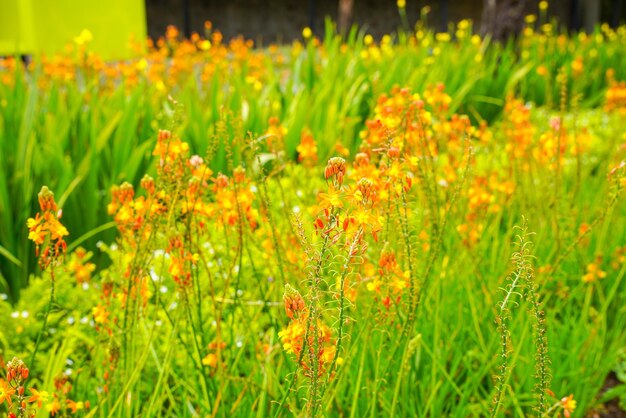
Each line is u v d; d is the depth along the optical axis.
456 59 8.05
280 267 2.33
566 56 9.15
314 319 1.60
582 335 3.15
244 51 8.24
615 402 3.23
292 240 2.66
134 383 2.30
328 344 1.89
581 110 7.23
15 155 4.22
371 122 2.53
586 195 4.10
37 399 1.72
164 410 2.72
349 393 2.50
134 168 4.11
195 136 4.52
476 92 7.48
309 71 7.07
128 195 2.31
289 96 5.84
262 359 2.57
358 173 2.07
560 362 2.99
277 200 3.92
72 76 6.40
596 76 8.50
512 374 2.79
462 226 2.98
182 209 2.39
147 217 2.25
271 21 21.33
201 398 2.47
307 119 5.21
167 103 5.22
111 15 13.48
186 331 2.77
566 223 3.49
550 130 3.55
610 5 22.88
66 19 12.88
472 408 2.62
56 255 2.03
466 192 3.08
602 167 4.24
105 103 5.47
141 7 14.08
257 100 5.46
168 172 2.31
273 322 2.55
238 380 2.49
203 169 2.34
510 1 10.10
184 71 7.13
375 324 2.40
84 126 4.51
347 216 1.60
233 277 3.08
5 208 3.71
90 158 3.99
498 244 3.55
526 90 8.43
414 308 2.22
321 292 1.63
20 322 2.98
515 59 10.04
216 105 4.92
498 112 7.51
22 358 2.76
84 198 3.99
